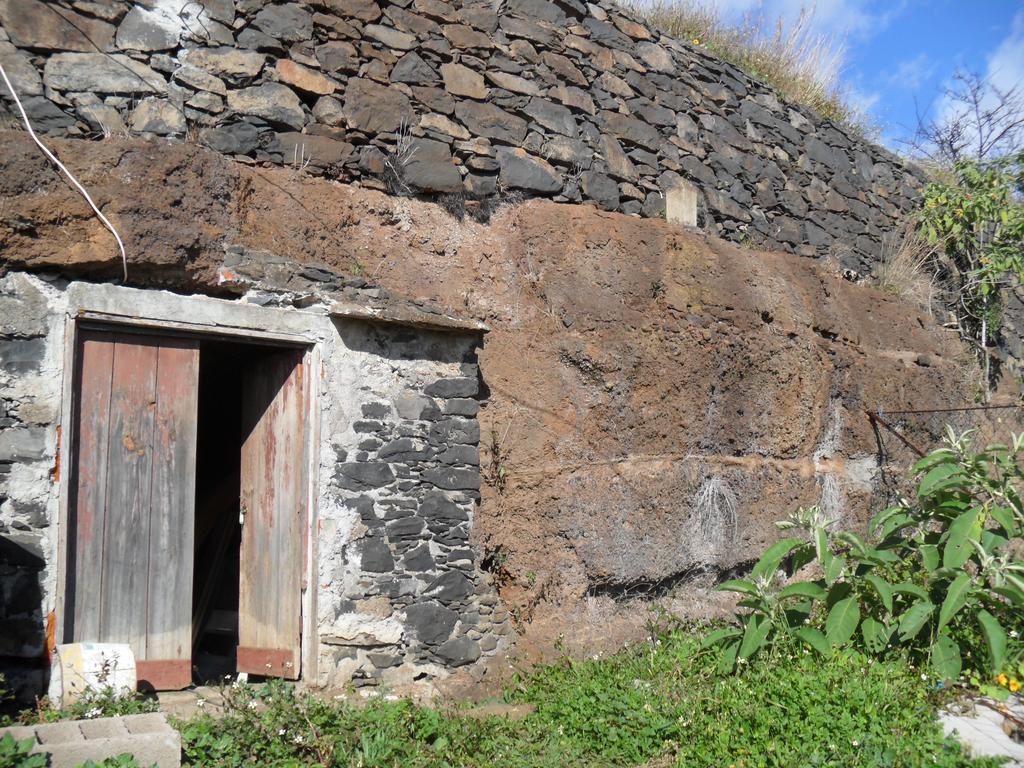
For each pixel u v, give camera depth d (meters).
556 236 6.42
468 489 5.62
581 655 5.85
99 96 4.93
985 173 10.07
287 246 5.30
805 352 7.60
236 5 5.40
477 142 6.35
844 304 8.51
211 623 6.43
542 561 5.93
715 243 7.31
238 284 4.97
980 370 10.09
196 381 4.91
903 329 9.18
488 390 5.99
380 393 5.36
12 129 4.61
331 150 5.67
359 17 5.89
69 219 4.49
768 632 5.38
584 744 4.70
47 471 4.36
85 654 4.21
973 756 4.23
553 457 6.11
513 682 5.52
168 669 4.73
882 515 6.02
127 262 4.62
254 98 5.40
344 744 4.23
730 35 10.84
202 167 4.94
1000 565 5.16
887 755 4.16
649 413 6.53
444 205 6.18
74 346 4.48
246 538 5.41
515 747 4.60
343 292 5.30
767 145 8.63
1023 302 11.23
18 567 4.24
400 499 5.36
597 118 7.12
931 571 5.45
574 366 6.27
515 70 6.66
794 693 4.59
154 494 4.74
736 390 7.12
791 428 7.51
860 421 8.30
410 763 4.22
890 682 4.81
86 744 3.42
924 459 6.07
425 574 5.41
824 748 4.27
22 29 4.74
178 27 5.18
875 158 10.02
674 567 6.55
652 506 6.44
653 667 5.49
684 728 4.66
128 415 4.68
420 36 6.19
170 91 5.13
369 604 5.18
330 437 5.15
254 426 5.46
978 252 10.39
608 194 7.04
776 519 7.35
